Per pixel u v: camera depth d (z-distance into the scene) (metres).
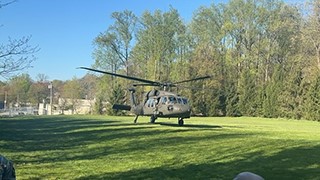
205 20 56.38
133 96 26.77
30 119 33.81
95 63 58.12
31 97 80.19
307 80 44.94
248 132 18.41
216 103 51.09
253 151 11.36
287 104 46.22
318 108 42.28
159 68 56.59
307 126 28.98
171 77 56.16
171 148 12.20
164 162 9.52
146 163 9.37
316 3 46.41
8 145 12.94
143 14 56.69
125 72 58.44
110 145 13.04
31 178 7.45
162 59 57.03
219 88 51.66
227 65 53.72
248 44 55.12
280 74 48.28
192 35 57.00
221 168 8.70
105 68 58.03
